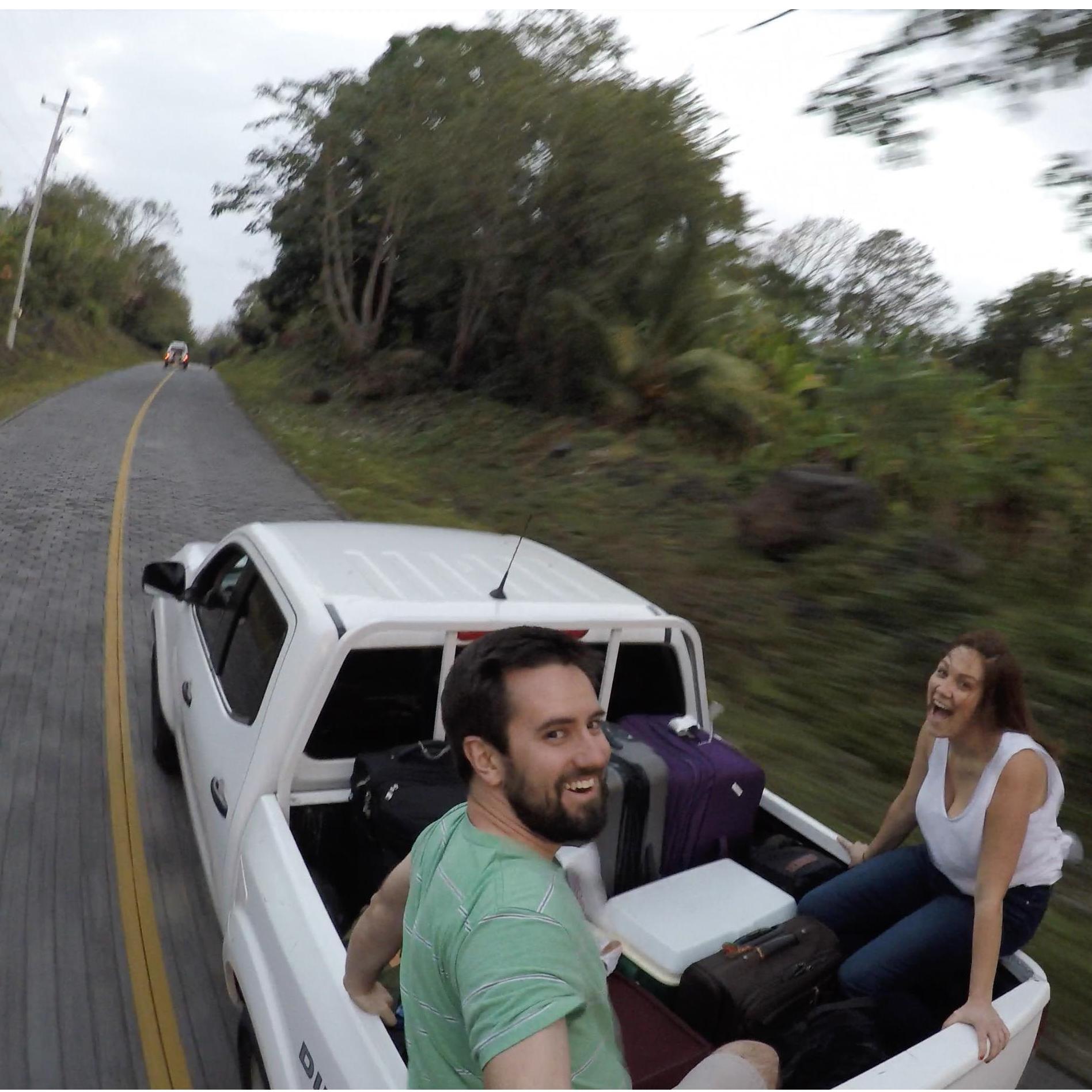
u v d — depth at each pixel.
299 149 31.53
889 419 10.95
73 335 52.81
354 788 2.82
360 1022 2.09
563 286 20.17
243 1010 2.75
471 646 1.59
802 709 7.09
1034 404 9.46
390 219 27.19
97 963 3.56
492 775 1.54
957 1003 2.74
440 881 1.54
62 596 7.86
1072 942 4.48
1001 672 2.54
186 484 14.20
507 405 22.30
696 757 2.96
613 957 2.48
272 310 41.50
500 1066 1.32
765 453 14.55
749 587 9.51
